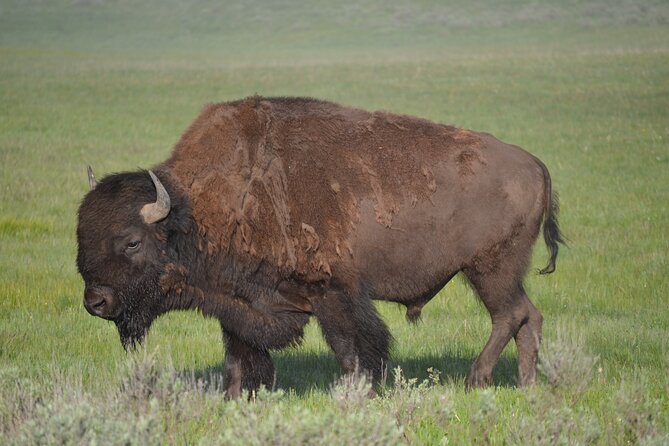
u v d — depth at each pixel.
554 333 32.78
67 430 16.73
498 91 137.00
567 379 20.66
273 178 25.41
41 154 79.25
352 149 26.03
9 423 19.00
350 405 20.23
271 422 16.70
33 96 131.75
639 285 40.22
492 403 19.05
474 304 38.59
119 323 25.20
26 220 51.97
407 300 27.05
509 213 26.53
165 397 19.47
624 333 32.25
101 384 23.72
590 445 18.61
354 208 25.52
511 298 26.88
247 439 16.77
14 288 38.34
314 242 25.09
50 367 26.20
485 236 26.42
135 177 25.00
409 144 26.44
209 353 31.20
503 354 31.75
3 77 158.62
